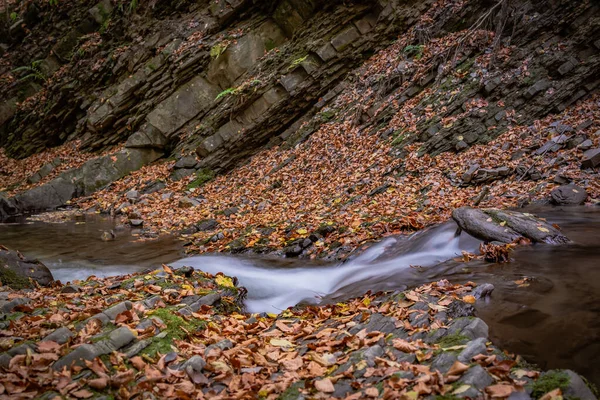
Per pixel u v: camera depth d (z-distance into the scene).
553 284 4.66
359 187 10.92
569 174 9.14
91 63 19.48
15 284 5.52
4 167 19.61
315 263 7.46
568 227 6.86
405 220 8.05
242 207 11.73
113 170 15.99
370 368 3.12
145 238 10.09
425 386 2.76
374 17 15.41
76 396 2.89
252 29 16.83
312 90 15.24
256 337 4.15
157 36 18.03
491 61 12.18
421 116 12.34
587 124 10.18
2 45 24.11
